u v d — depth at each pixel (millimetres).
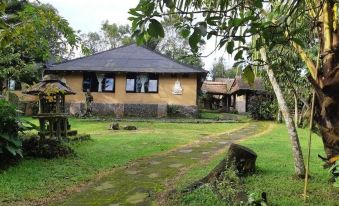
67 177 7996
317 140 14750
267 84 23156
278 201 5664
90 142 13094
